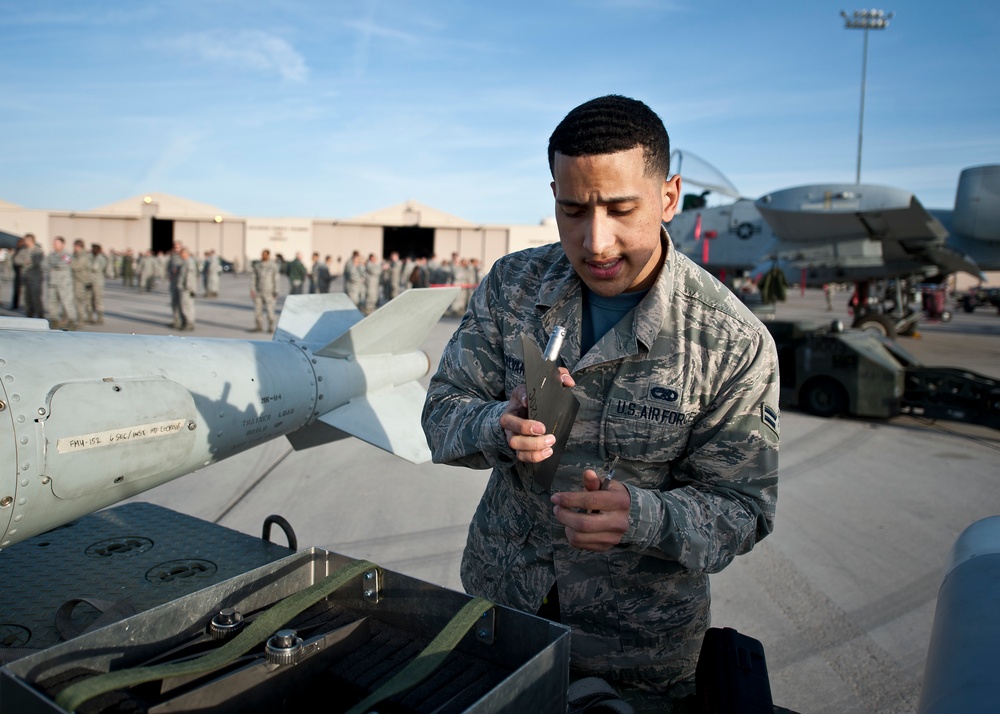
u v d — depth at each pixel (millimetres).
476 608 928
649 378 1265
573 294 1332
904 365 7367
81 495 1728
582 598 1343
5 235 18562
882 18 26906
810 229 12547
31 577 1588
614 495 1106
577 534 1107
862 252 12672
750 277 14336
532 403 1013
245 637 853
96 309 13875
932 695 862
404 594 1055
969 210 12156
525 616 950
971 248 12641
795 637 3002
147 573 1626
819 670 2758
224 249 40625
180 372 2064
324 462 5355
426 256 45844
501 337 1434
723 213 14758
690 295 1279
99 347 1877
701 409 1275
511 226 39781
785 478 5230
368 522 4145
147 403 1859
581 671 1371
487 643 997
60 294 12445
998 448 6230
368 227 40344
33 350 1696
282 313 3039
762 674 1171
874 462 5703
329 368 2820
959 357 12336
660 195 1128
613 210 1076
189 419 2000
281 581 1083
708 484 1295
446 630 885
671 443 1289
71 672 813
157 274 29453
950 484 5156
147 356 2004
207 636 968
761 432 1258
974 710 771
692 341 1253
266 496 4559
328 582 972
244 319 15719
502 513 1445
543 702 872
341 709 932
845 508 4582
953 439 6523
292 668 897
